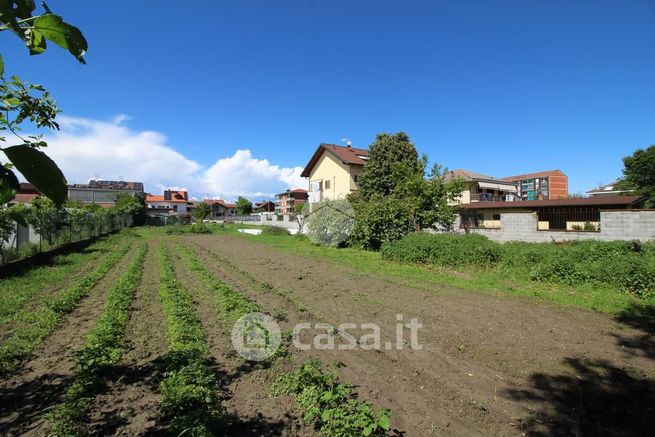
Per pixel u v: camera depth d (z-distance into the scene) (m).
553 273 10.66
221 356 5.66
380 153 32.81
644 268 9.06
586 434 3.70
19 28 0.98
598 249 11.38
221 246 23.75
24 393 4.61
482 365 5.30
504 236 17.80
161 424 3.93
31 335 6.47
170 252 19.83
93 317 7.78
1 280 10.91
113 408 4.25
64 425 3.72
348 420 3.51
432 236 16.09
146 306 8.57
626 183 36.19
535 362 5.38
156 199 96.69
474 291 9.97
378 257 17.27
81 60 1.09
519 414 4.06
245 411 4.18
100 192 65.12
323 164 41.69
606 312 7.80
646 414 4.02
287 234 33.69
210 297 9.39
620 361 5.39
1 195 0.94
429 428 3.80
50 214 17.31
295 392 4.51
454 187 20.22
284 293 9.76
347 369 5.19
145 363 5.45
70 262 14.96
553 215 25.19
